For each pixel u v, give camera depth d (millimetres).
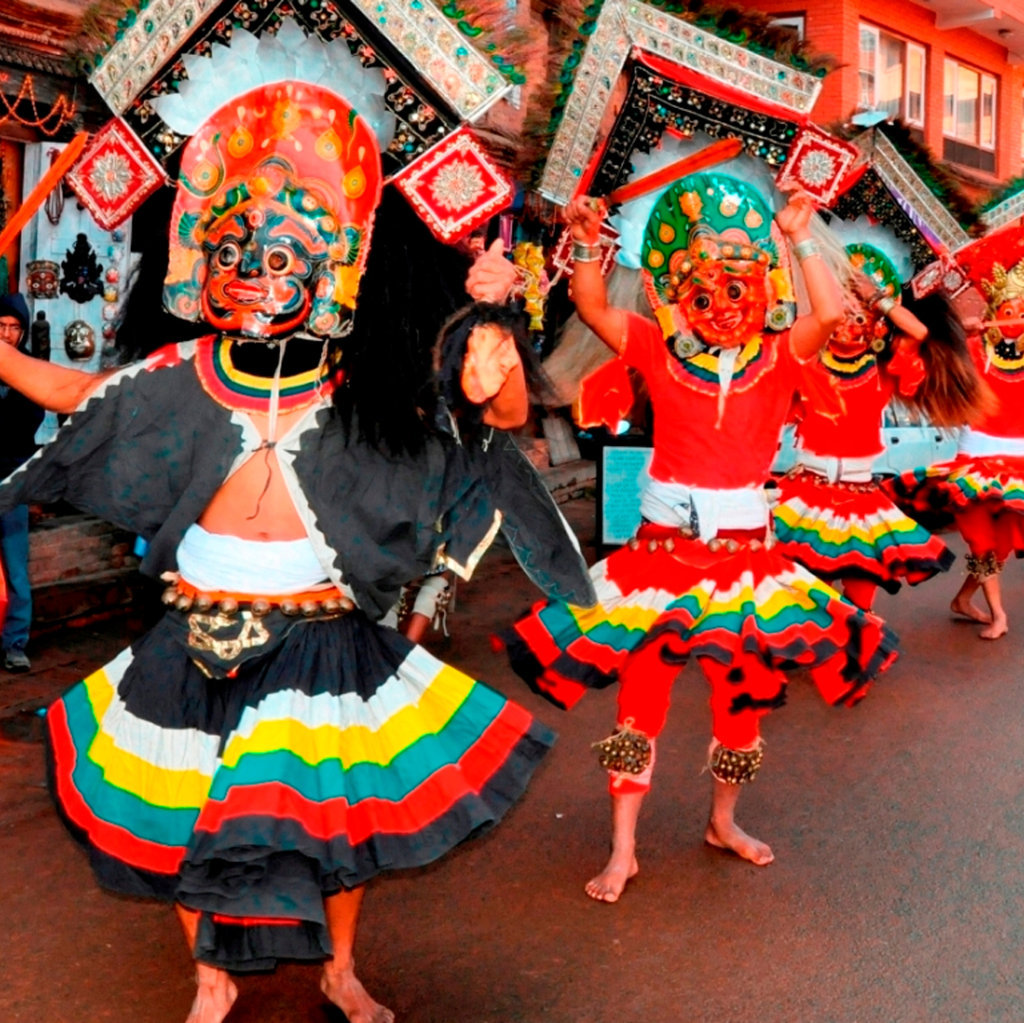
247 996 3287
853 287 5711
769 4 17172
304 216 2779
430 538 2820
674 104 4141
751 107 4117
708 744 5410
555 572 2973
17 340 5574
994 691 6289
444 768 2764
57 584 6746
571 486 11891
